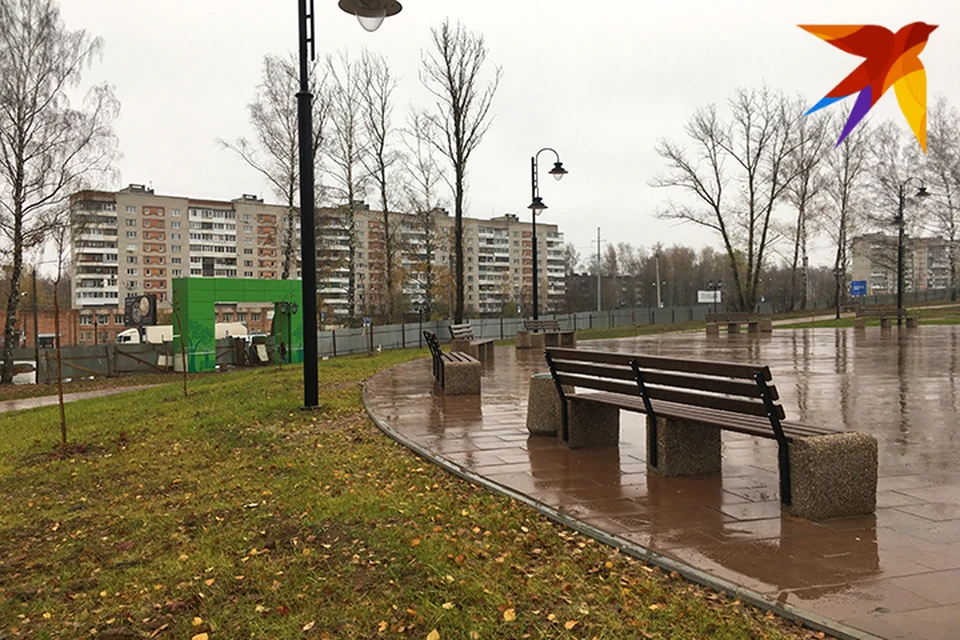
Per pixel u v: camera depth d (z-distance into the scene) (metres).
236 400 12.29
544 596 3.68
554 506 5.26
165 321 61.03
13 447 9.57
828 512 4.83
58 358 9.40
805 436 4.95
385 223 41.03
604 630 3.27
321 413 10.27
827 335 28.89
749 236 48.31
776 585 3.71
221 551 4.66
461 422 9.12
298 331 31.55
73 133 28.08
